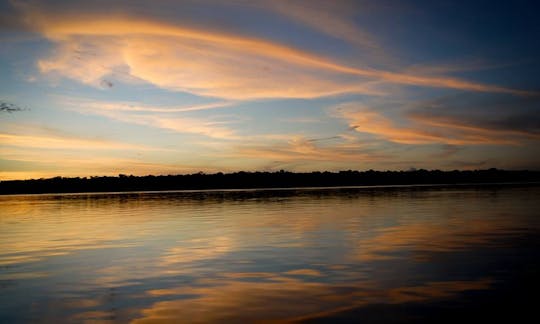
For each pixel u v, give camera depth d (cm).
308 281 907
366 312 693
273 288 856
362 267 1027
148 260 1179
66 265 1127
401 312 687
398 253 1197
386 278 913
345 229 1775
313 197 5162
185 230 1869
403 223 1964
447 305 715
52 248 1429
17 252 1352
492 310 683
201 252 1292
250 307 736
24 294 839
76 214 3084
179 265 1102
